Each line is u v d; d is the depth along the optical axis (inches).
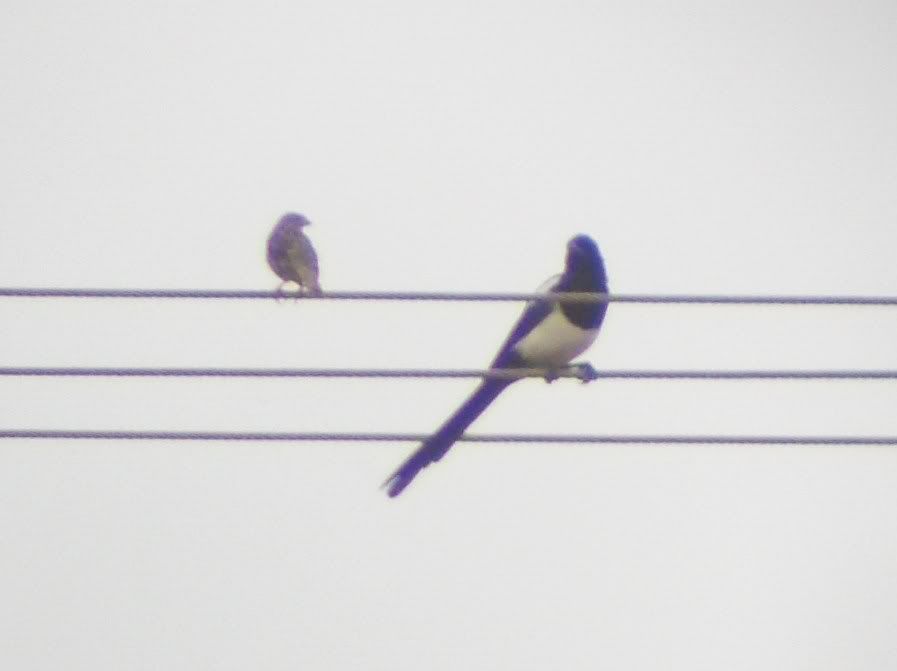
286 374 446.3
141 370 442.3
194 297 442.6
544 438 453.1
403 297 448.5
